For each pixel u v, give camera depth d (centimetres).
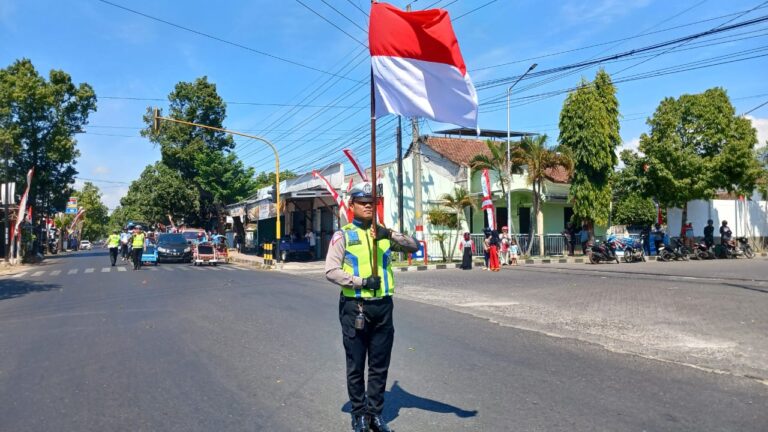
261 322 988
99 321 1022
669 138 2603
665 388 583
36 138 3878
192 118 4878
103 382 619
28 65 3816
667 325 932
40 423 495
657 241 2706
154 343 820
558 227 3200
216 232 5288
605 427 472
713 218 2923
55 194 4341
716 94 2612
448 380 620
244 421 497
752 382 605
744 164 2550
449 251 2794
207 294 1416
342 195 2698
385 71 566
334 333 886
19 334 913
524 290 1457
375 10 571
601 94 2808
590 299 1254
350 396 460
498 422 488
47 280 1978
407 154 3281
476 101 606
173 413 518
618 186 3206
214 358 724
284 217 4028
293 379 627
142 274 2145
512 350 767
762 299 1172
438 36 582
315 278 1981
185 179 5000
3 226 3819
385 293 455
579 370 659
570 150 2655
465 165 2941
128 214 6444
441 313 1106
